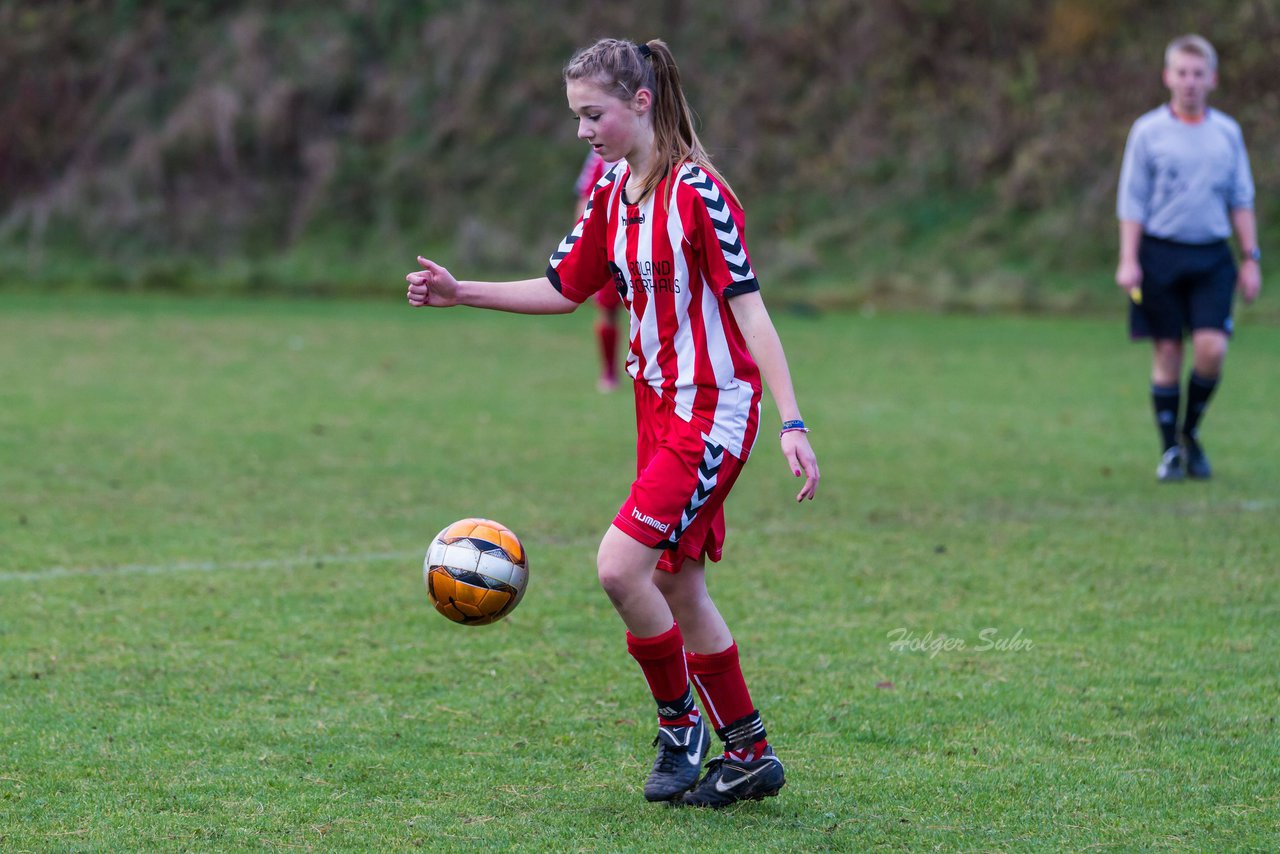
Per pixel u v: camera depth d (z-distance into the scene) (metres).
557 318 60.72
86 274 73.00
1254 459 29.28
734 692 11.67
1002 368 45.25
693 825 11.20
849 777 12.32
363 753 12.82
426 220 75.81
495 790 11.95
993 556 20.89
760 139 75.12
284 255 74.75
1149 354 48.91
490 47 80.31
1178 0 70.56
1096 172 68.19
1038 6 72.88
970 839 10.91
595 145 11.43
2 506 23.89
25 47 80.19
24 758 12.56
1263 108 67.25
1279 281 61.66
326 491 25.62
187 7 82.81
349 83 80.38
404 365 45.38
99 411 34.94
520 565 12.37
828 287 67.44
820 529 22.84
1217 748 13.02
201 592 18.56
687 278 11.38
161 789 11.85
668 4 79.94
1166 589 18.92
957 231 68.94
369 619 17.41
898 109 74.00
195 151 77.50
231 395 38.16
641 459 11.99
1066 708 14.16
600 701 14.41
